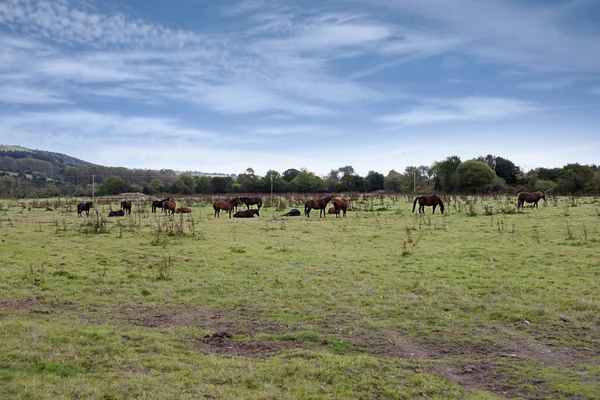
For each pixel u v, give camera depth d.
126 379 5.98
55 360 6.52
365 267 13.66
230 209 32.75
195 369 6.45
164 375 6.18
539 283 11.35
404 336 8.21
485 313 9.35
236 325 8.77
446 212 31.36
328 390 5.85
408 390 5.91
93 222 23.89
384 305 9.93
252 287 11.50
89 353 6.91
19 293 10.77
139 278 12.41
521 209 32.03
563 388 6.07
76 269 13.45
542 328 8.51
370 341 7.95
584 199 39.12
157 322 8.95
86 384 5.76
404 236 19.78
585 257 14.09
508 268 13.08
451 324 8.78
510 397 5.85
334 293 10.88
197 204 46.66
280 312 9.58
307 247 17.30
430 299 10.27
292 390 5.82
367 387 5.95
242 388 5.84
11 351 6.74
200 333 8.17
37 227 24.48
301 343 7.79
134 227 23.97
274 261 14.61
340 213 33.09
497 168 76.44
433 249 16.28
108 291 11.12
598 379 6.38
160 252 16.27
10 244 17.89
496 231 20.44
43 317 9.02
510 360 7.11
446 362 6.99
